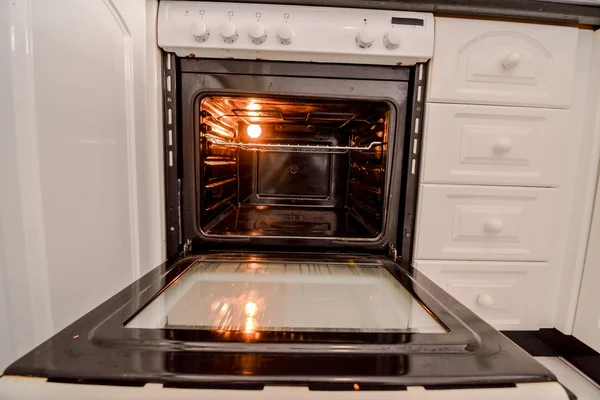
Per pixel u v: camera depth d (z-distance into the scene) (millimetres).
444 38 691
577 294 804
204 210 799
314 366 335
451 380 321
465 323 439
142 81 634
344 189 1200
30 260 377
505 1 648
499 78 708
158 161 691
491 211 743
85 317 423
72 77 442
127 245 602
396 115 728
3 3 337
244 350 360
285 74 706
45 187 395
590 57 756
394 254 754
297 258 725
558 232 797
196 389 304
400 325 457
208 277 648
